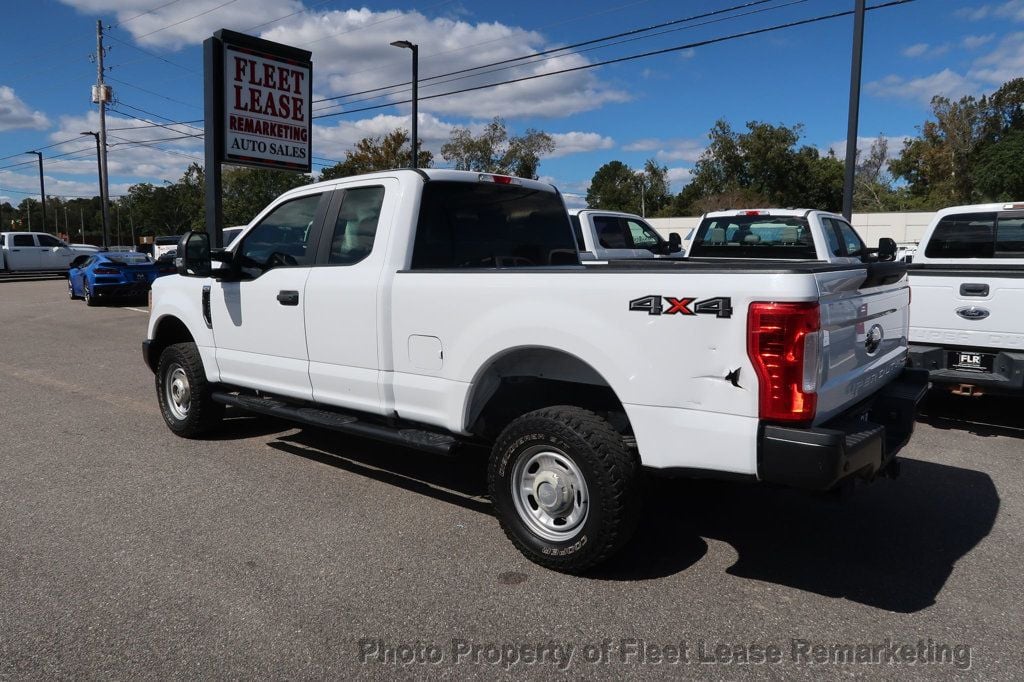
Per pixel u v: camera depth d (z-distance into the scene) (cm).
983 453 623
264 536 445
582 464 376
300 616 351
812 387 328
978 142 5156
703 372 343
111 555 417
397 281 457
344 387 494
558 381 444
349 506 494
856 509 494
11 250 3006
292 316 522
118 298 1969
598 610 358
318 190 528
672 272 351
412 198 474
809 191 5978
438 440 445
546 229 569
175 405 664
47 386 904
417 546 430
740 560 415
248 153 1065
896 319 451
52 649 323
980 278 643
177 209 8206
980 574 399
